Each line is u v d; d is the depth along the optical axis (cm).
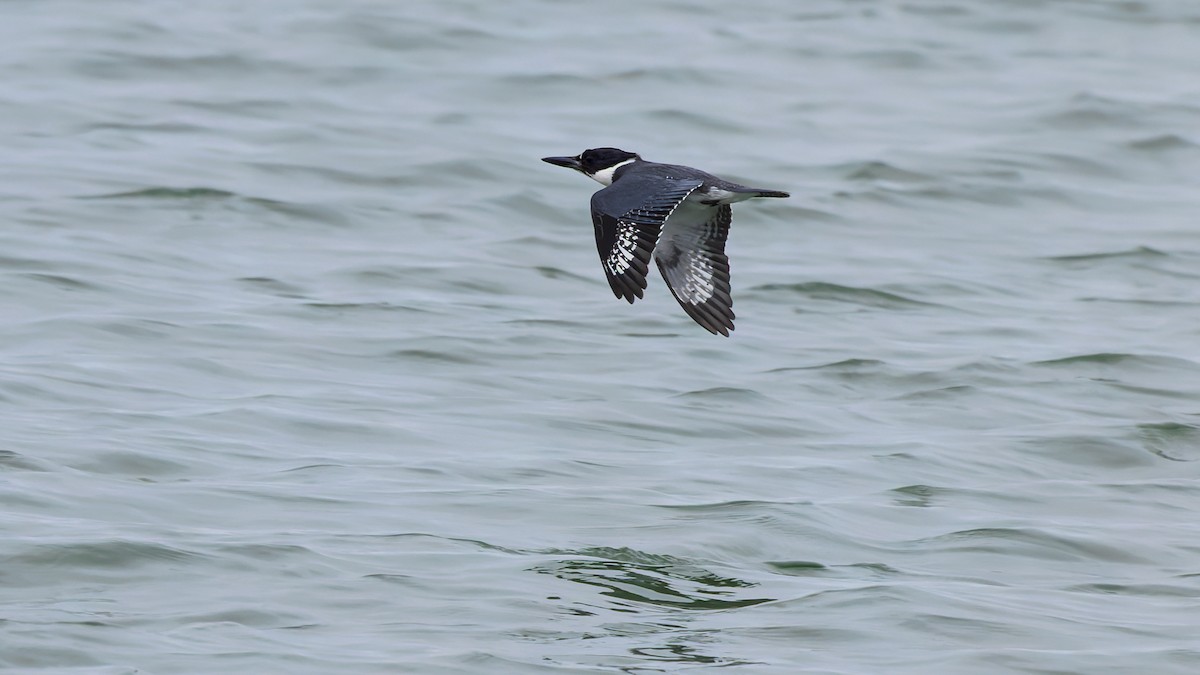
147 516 1224
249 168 2384
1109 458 1505
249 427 1456
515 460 1410
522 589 1112
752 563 1200
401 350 1730
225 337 1727
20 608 1051
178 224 2144
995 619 1091
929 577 1184
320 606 1073
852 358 1767
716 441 1512
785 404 1622
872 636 1058
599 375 1688
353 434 1460
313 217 2219
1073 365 1772
